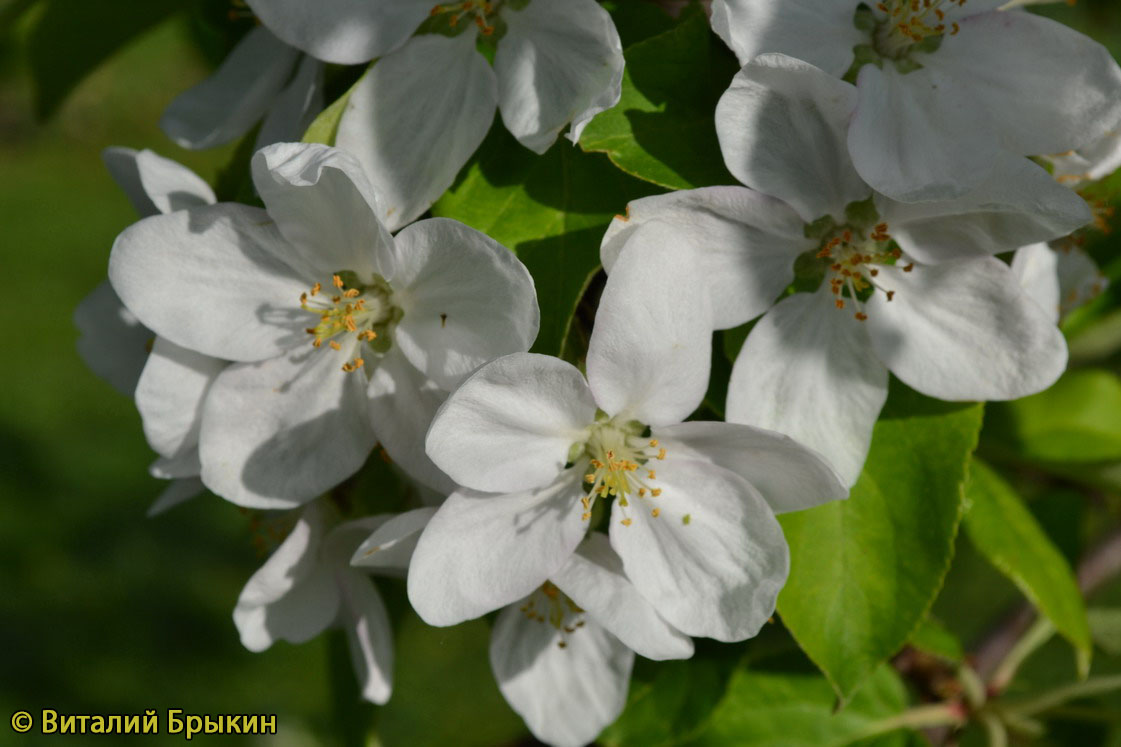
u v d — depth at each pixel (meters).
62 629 0.80
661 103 0.34
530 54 0.34
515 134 0.34
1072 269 0.37
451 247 0.33
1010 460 0.40
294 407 0.35
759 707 0.38
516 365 0.33
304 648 0.80
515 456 0.34
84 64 0.42
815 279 0.34
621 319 0.33
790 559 0.34
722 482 0.34
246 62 0.37
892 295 0.34
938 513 0.34
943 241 0.34
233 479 0.35
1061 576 0.37
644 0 0.35
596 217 0.34
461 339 0.34
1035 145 0.34
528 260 0.34
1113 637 0.40
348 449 0.35
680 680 0.38
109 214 1.44
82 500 0.92
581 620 0.37
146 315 0.34
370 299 0.34
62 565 0.86
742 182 0.34
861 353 0.34
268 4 0.34
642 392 0.34
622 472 0.34
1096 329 0.41
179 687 0.77
